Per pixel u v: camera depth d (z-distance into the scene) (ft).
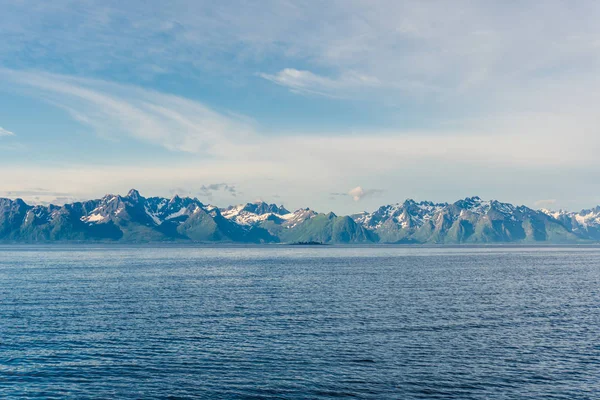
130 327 204.64
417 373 147.13
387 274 478.59
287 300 282.77
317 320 220.43
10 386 136.87
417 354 165.27
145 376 144.05
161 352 166.81
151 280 407.44
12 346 173.78
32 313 237.66
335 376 144.36
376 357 161.58
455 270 536.01
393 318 225.35
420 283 380.99
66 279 414.82
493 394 131.95
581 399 128.98
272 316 230.27
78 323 213.05
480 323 214.28
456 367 152.46
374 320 220.43
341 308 253.85
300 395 131.13
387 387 136.36
